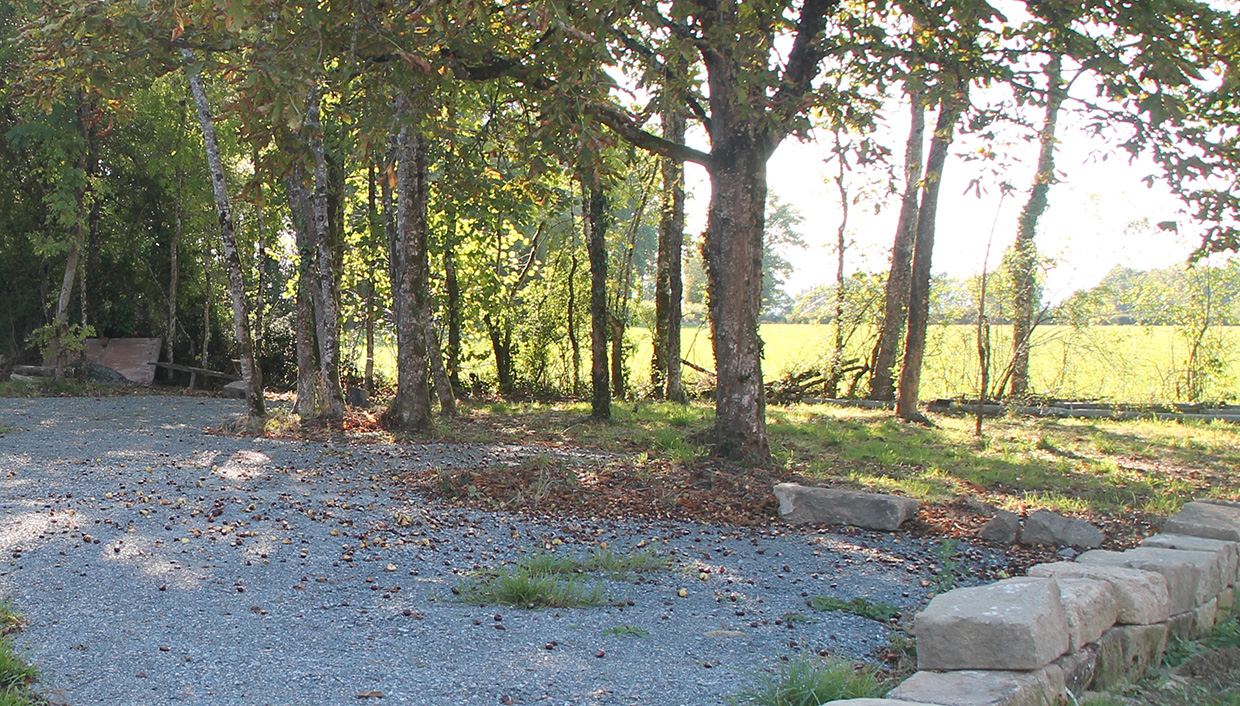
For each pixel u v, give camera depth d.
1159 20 9.45
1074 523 8.45
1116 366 20.41
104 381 24.02
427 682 4.58
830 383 22.66
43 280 23.91
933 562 7.73
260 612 5.77
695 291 42.59
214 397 22.30
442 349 23.45
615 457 12.66
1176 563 5.66
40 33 10.05
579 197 21.52
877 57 10.63
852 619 6.01
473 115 15.41
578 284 23.58
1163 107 9.21
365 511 9.06
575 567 7.20
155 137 22.98
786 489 9.41
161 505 8.92
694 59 9.72
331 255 16.64
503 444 14.28
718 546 8.21
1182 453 14.56
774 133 11.63
